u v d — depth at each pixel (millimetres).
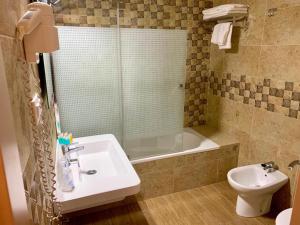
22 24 623
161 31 2398
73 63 2166
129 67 2381
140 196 2449
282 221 1605
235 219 2201
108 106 2396
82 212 2229
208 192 2615
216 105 3154
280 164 2256
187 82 3182
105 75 2311
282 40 2117
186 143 3074
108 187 1285
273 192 2166
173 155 2490
